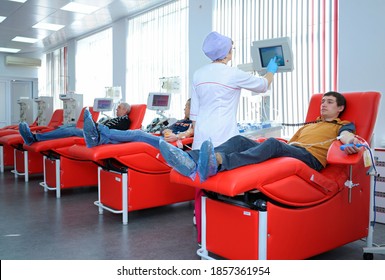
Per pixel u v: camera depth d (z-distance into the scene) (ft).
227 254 7.20
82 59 31.42
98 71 29.53
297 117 14.84
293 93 14.97
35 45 34.40
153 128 15.78
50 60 37.29
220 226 7.34
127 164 10.94
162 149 6.57
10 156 21.12
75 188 16.30
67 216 11.71
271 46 9.46
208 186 6.65
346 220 8.21
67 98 22.40
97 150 10.64
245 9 17.07
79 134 15.21
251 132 11.27
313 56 14.34
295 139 9.34
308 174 7.22
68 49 32.58
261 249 6.54
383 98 11.48
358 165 8.42
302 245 7.21
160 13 22.39
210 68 8.12
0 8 22.15
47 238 9.56
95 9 22.84
